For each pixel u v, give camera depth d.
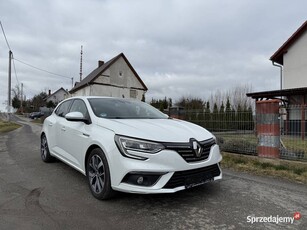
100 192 3.45
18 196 3.67
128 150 3.12
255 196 3.73
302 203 3.47
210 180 3.48
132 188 3.04
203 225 2.81
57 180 4.47
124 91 33.28
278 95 14.02
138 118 4.21
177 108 9.12
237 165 5.73
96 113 4.09
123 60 33.28
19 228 2.72
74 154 4.26
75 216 3.01
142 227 2.75
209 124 7.86
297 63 15.73
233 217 3.02
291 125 6.36
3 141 10.38
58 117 5.35
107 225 2.80
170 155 3.09
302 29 15.37
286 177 4.79
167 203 3.42
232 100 31.23
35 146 8.74
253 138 6.62
